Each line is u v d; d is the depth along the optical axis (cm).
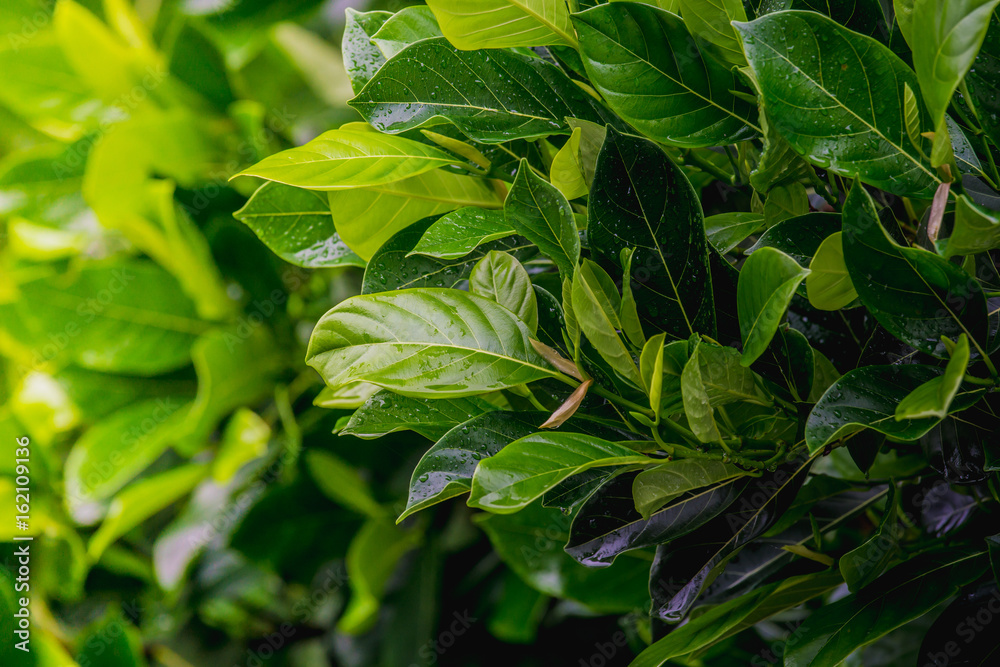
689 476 108
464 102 113
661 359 104
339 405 117
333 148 110
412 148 112
